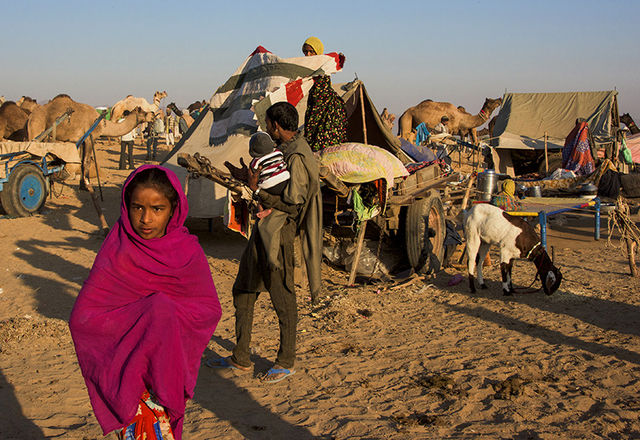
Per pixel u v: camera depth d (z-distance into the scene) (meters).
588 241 11.48
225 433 3.65
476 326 6.11
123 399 2.12
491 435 3.68
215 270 8.42
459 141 20.42
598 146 18.88
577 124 15.39
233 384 4.48
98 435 3.54
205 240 10.62
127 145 20.09
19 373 4.54
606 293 7.38
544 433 3.70
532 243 7.07
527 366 4.93
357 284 7.89
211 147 9.61
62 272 7.93
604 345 5.47
